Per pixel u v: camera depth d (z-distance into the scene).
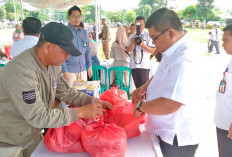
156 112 1.01
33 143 1.30
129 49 3.37
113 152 0.95
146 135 1.26
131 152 1.08
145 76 3.41
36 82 1.07
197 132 1.10
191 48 1.00
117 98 1.35
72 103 1.42
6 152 1.19
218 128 1.68
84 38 3.00
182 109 1.06
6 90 1.08
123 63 4.06
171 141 1.11
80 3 7.61
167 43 1.04
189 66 0.94
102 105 1.27
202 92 1.09
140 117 1.18
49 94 1.25
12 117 1.15
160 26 0.99
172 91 0.94
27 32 2.45
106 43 7.48
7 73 1.03
